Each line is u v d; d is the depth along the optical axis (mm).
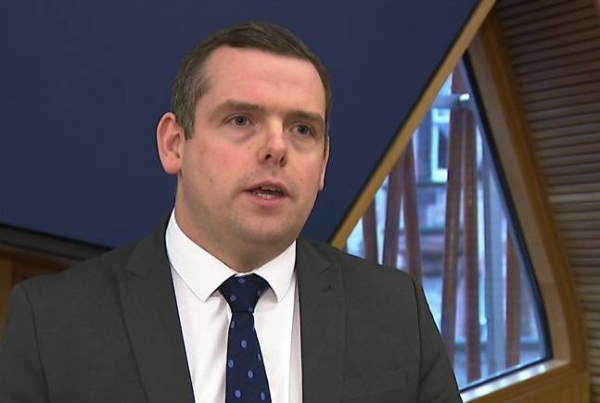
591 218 2428
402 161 2174
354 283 1169
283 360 1067
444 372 1171
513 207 2512
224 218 1010
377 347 1112
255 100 995
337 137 1616
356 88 1646
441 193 2283
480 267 2404
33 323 1035
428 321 1189
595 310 2592
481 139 2412
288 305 1103
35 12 1317
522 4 2258
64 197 1359
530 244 2537
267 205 1002
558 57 2283
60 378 1011
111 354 1020
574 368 2604
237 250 1047
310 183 1027
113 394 1005
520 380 2438
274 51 1025
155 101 1448
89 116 1378
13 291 1076
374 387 1086
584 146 2342
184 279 1084
